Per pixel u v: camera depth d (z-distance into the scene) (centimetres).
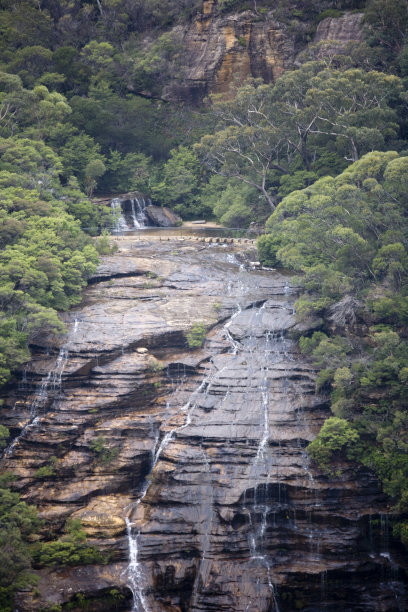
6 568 7150
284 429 8712
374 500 8138
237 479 8238
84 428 8875
